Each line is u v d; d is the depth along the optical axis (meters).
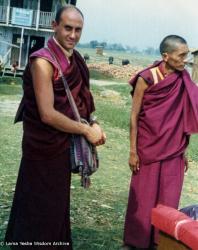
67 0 31.52
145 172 4.62
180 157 4.66
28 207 3.72
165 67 4.54
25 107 3.68
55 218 3.73
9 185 6.65
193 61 28.30
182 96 4.59
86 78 3.76
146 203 4.62
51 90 3.53
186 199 7.15
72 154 3.66
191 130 4.58
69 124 3.55
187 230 3.05
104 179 7.64
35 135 3.63
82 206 6.09
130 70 36.78
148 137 4.57
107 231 5.32
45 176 3.67
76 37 3.61
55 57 3.57
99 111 15.41
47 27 30.36
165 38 4.52
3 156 8.37
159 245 3.40
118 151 10.11
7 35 30.42
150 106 4.54
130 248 4.76
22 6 30.59
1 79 23.61
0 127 11.09
